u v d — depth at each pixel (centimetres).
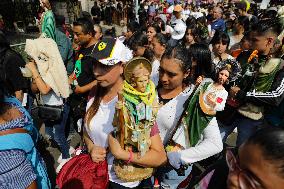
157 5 1681
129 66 155
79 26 337
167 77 198
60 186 196
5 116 160
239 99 289
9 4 990
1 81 201
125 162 178
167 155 198
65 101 350
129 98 157
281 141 79
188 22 595
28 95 344
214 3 1734
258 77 279
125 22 1645
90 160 200
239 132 312
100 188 193
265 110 300
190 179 236
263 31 280
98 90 204
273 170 79
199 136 195
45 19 402
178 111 202
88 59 302
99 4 1869
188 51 206
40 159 198
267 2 1429
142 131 162
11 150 150
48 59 314
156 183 229
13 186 146
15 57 282
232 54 414
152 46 370
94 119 200
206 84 195
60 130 357
